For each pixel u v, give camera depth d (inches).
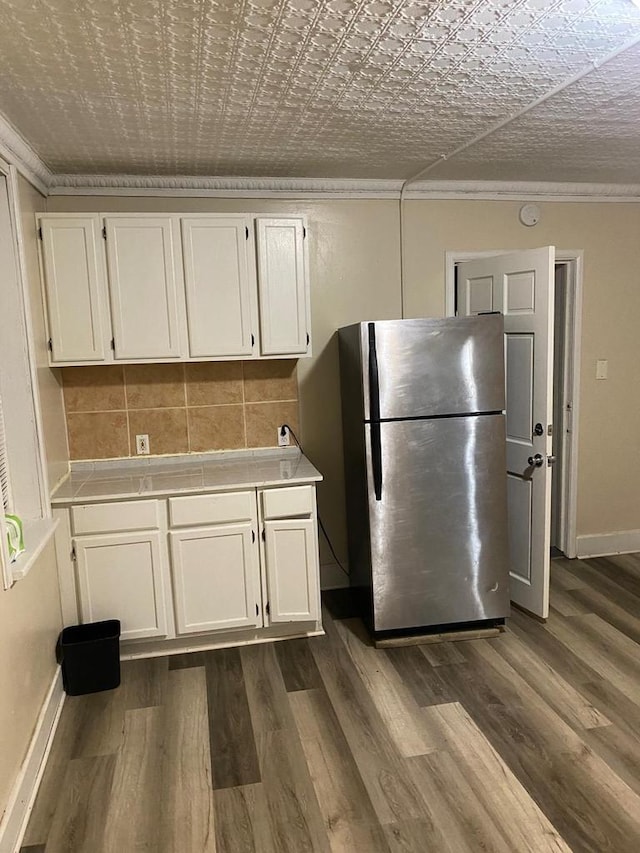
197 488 110.7
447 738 88.7
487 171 132.1
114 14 62.7
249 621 116.1
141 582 110.9
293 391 138.0
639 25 68.9
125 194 125.6
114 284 114.7
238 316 120.3
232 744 88.9
